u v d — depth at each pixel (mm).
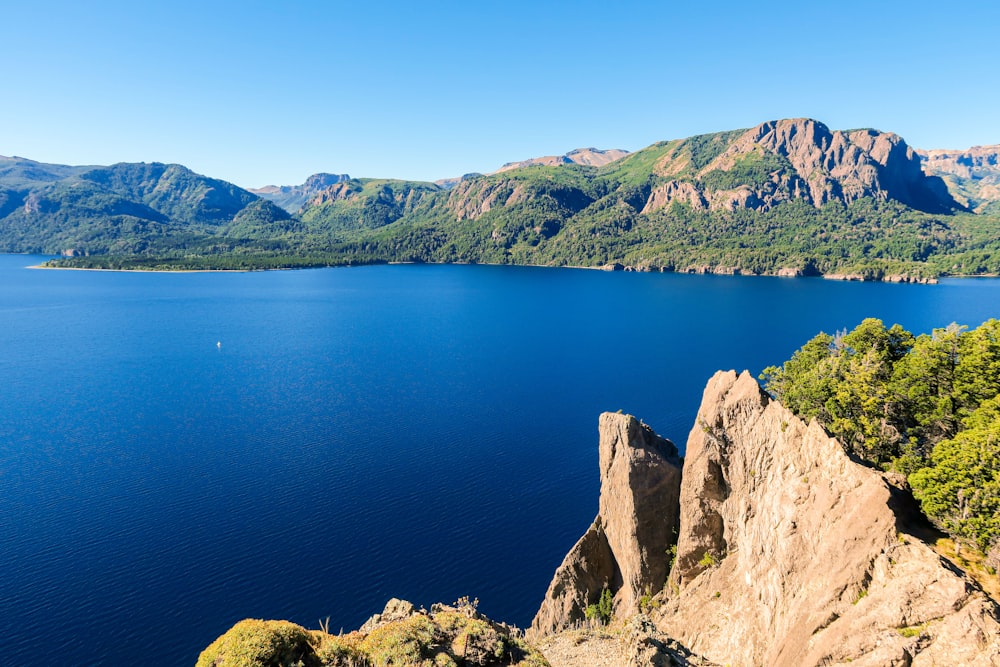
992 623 22766
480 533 69750
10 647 49719
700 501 46469
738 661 34938
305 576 60531
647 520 49875
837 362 55594
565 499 78375
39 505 74812
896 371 51688
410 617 30422
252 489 80188
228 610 54844
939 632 23719
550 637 44000
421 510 74938
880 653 24219
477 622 30125
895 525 29297
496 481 83812
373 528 70312
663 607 46844
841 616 27688
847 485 32406
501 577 61719
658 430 105188
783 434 40250
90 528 69250
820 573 30547
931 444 45750
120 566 61406
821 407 51969
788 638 29953
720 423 46812
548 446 97312
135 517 72000
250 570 61250
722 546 45875
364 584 59531
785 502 35656
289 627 24469
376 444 97938
